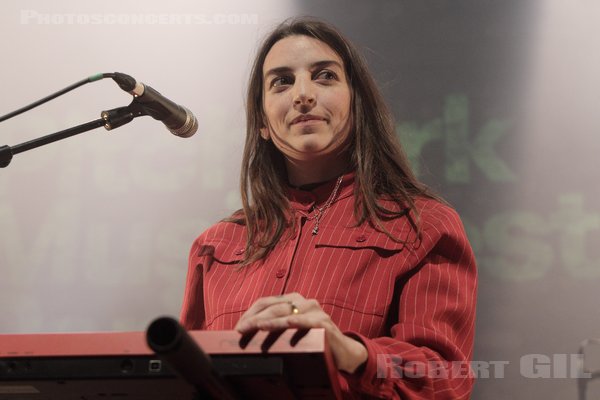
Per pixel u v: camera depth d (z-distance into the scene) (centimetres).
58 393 260
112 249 763
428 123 700
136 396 258
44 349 241
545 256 670
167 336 200
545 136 691
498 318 662
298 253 365
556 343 655
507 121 696
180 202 761
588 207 675
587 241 668
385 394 278
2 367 241
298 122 383
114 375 237
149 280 756
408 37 717
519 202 681
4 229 776
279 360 229
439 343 317
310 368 234
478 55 708
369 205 369
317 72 394
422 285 343
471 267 357
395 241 353
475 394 654
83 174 779
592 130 688
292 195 395
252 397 251
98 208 771
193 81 779
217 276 381
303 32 406
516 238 675
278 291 350
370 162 387
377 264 349
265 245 375
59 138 402
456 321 337
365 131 395
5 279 768
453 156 692
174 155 771
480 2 715
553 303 662
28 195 779
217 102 771
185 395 251
